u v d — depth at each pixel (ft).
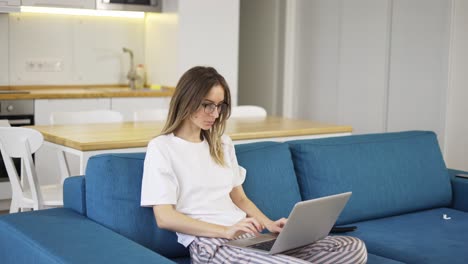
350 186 10.00
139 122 13.51
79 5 17.75
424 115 17.24
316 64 20.49
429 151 11.40
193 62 18.47
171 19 18.51
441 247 8.81
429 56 16.98
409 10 17.46
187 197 7.59
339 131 13.58
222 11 18.76
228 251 7.09
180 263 7.76
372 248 8.81
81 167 10.35
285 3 21.20
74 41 18.99
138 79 19.74
